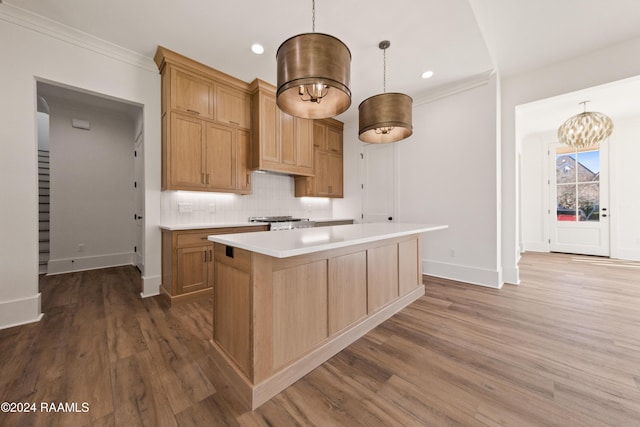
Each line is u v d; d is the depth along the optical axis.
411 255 2.83
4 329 2.11
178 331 2.11
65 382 1.48
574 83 3.00
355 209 4.91
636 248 4.84
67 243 4.14
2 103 2.17
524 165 6.06
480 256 3.39
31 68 2.28
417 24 2.35
